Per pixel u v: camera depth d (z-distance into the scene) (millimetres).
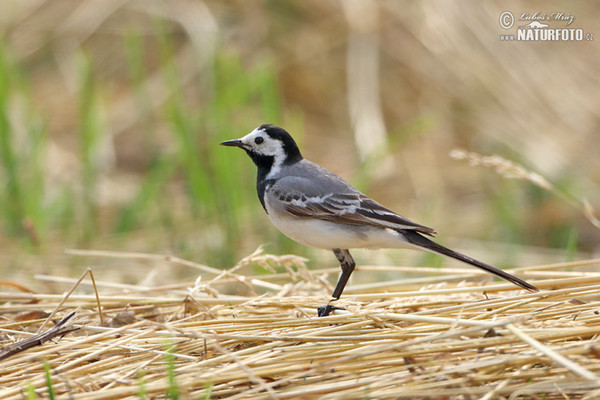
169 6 19188
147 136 17406
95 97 15883
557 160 15852
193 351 7719
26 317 9148
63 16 19422
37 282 12305
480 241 14711
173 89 15531
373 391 6660
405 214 15500
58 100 18281
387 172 16703
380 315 7910
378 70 17891
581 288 8266
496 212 15273
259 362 7141
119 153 17203
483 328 7008
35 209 14477
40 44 19172
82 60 16234
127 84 18641
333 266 13570
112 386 6996
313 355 7215
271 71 15984
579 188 15320
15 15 19516
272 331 7992
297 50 18297
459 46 17672
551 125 16609
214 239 13898
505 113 16984
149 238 14367
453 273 10734
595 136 16266
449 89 17469
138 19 19172
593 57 17422
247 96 16453
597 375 6590
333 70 18172
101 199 15766
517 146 16234
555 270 11398
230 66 16594
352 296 9453
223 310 8812
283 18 18703
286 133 10359
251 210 14711
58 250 13961
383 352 7086
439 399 6586
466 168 16609
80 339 7871
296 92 18156
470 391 6555
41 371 7359
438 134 17234
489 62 17453
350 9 18391
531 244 15062
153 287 10180
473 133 16969
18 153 15641
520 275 9695
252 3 18922
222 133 14656
